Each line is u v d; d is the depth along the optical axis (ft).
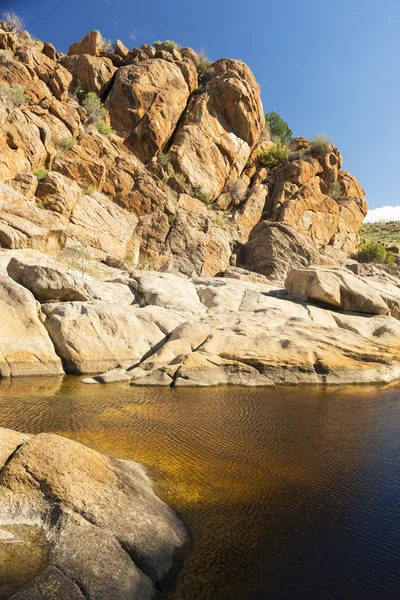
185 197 130.31
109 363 58.70
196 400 46.09
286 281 90.89
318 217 153.17
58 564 15.58
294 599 16.61
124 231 110.11
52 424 35.68
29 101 112.68
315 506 23.85
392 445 33.78
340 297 81.61
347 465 29.68
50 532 17.06
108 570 15.67
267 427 37.70
